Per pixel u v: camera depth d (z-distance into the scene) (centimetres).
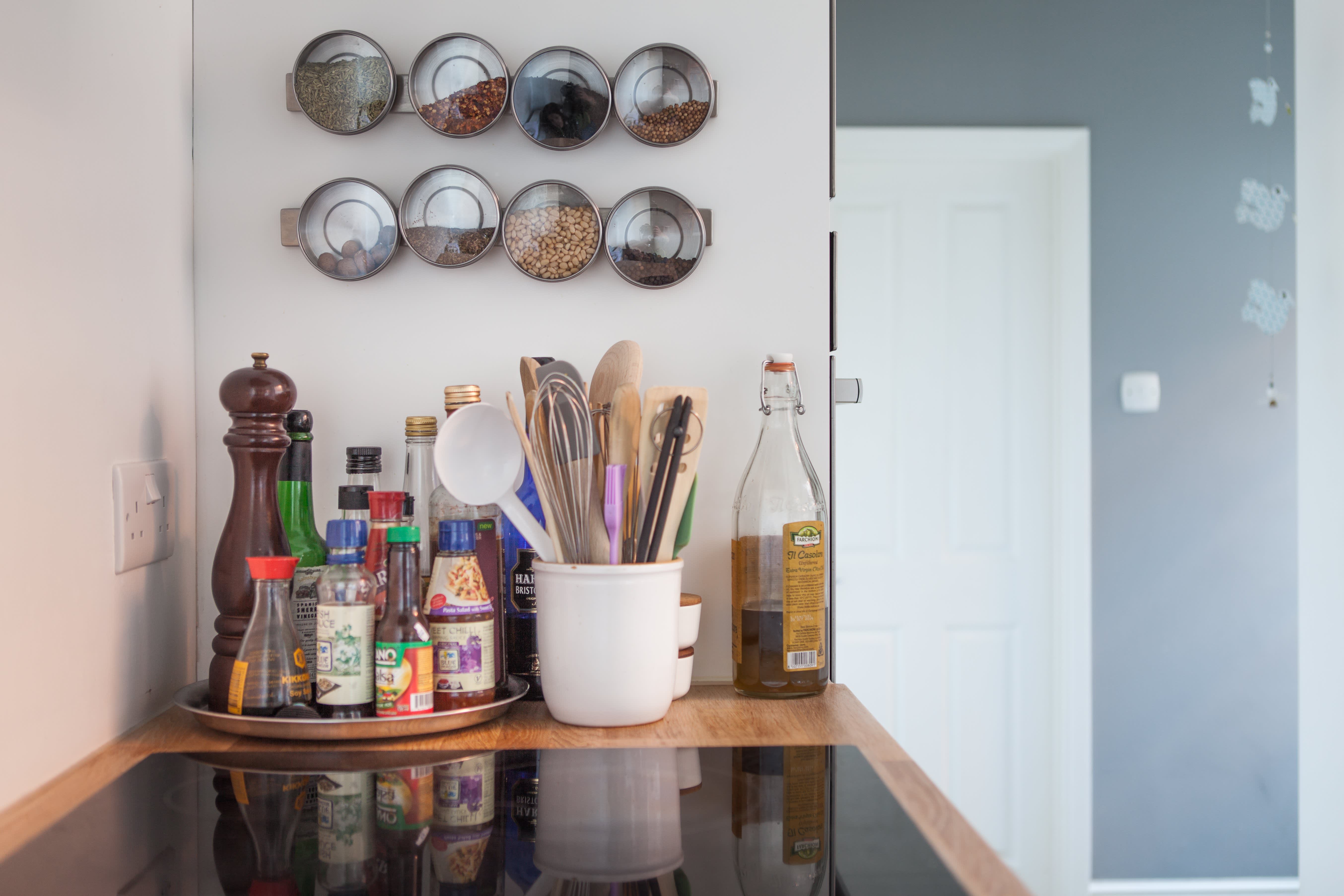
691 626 91
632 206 97
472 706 79
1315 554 174
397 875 52
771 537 92
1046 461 235
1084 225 230
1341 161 166
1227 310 234
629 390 80
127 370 81
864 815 61
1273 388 228
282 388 82
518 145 99
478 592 80
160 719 86
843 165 233
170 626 90
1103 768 234
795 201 100
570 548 81
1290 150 233
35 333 66
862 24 229
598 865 54
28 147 65
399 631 76
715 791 66
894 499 236
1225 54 232
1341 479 167
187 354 95
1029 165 234
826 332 100
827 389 101
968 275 235
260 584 78
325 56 95
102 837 58
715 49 100
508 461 81
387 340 98
